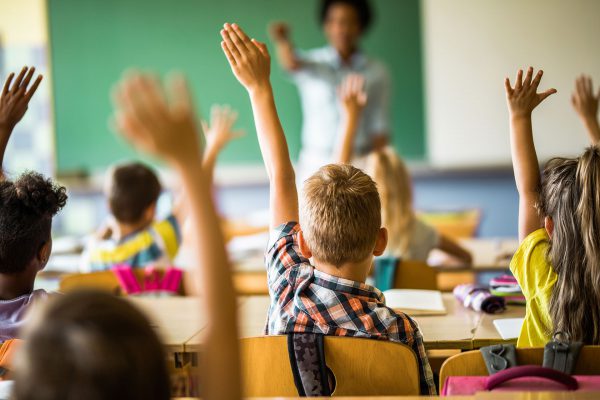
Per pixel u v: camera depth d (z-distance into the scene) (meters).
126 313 0.73
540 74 1.82
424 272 2.62
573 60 5.31
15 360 0.72
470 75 5.43
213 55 5.67
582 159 1.63
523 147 1.83
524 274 1.74
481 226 5.55
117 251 2.88
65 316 0.71
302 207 1.61
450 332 1.90
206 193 0.81
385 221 2.97
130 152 5.75
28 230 1.62
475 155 5.48
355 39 5.43
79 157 5.82
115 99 0.75
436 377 2.33
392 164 2.99
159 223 2.95
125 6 5.71
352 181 1.61
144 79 0.75
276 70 5.59
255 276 3.18
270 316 1.64
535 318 1.71
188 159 0.78
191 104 0.78
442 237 3.05
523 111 1.84
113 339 0.70
